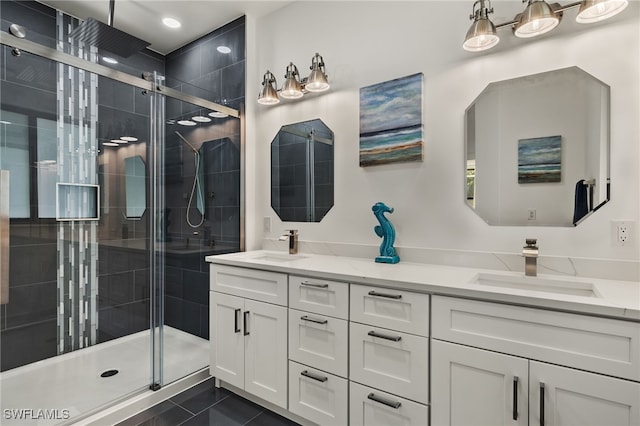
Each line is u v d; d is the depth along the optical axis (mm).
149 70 3168
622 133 1420
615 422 1035
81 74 2268
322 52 2330
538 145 1603
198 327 2701
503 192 1684
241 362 1998
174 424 1797
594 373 1063
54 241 2219
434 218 1877
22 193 2074
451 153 1825
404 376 1416
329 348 1633
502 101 1688
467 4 1787
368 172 2119
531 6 1414
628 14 1408
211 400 2037
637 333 1008
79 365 2281
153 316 2299
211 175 2688
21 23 2334
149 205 2436
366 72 2127
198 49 3002
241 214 2629
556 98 1561
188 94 2596
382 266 1790
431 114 1886
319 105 2348
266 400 1887
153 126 2432
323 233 2324
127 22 2744
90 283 2389
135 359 2369
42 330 2164
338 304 1605
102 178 2432
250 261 1999
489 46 1595
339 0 2254
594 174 1477
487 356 1237
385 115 2014
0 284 1984
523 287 1501
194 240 2686
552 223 1567
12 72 2002
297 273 1738
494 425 1225
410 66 1957
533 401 1153
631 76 1404
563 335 1110
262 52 2686
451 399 1311
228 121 2693
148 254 2400
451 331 1312
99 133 2387
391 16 2033
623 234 1412
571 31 1525
